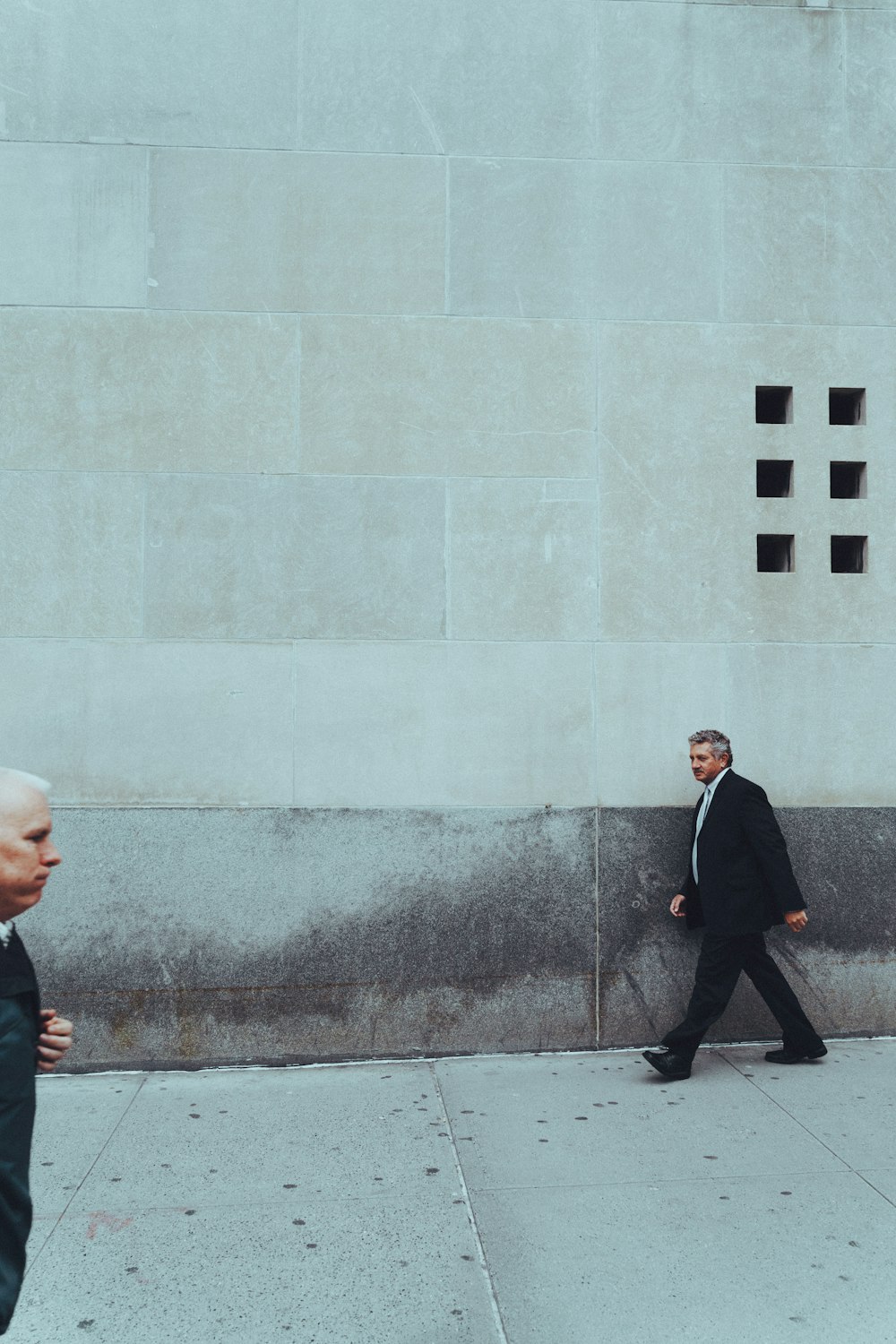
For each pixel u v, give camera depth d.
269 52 5.50
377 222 5.52
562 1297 3.09
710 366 5.64
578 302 5.59
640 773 5.52
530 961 5.40
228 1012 5.26
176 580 5.38
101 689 5.33
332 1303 3.07
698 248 5.65
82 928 5.23
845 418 5.87
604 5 5.66
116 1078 5.10
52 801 5.29
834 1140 4.21
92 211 5.41
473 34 5.61
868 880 5.58
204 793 5.34
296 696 5.40
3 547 5.32
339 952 5.33
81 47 5.44
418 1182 3.86
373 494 5.47
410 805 5.42
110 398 5.39
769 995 5.11
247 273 5.46
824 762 5.61
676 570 5.59
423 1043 5.34
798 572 5.65
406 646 5.45
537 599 5.52
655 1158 4.05
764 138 5.70
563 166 5.61
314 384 5.46
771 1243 3.39
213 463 5.41
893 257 5.75
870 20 5.79
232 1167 4.00
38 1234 3.48
